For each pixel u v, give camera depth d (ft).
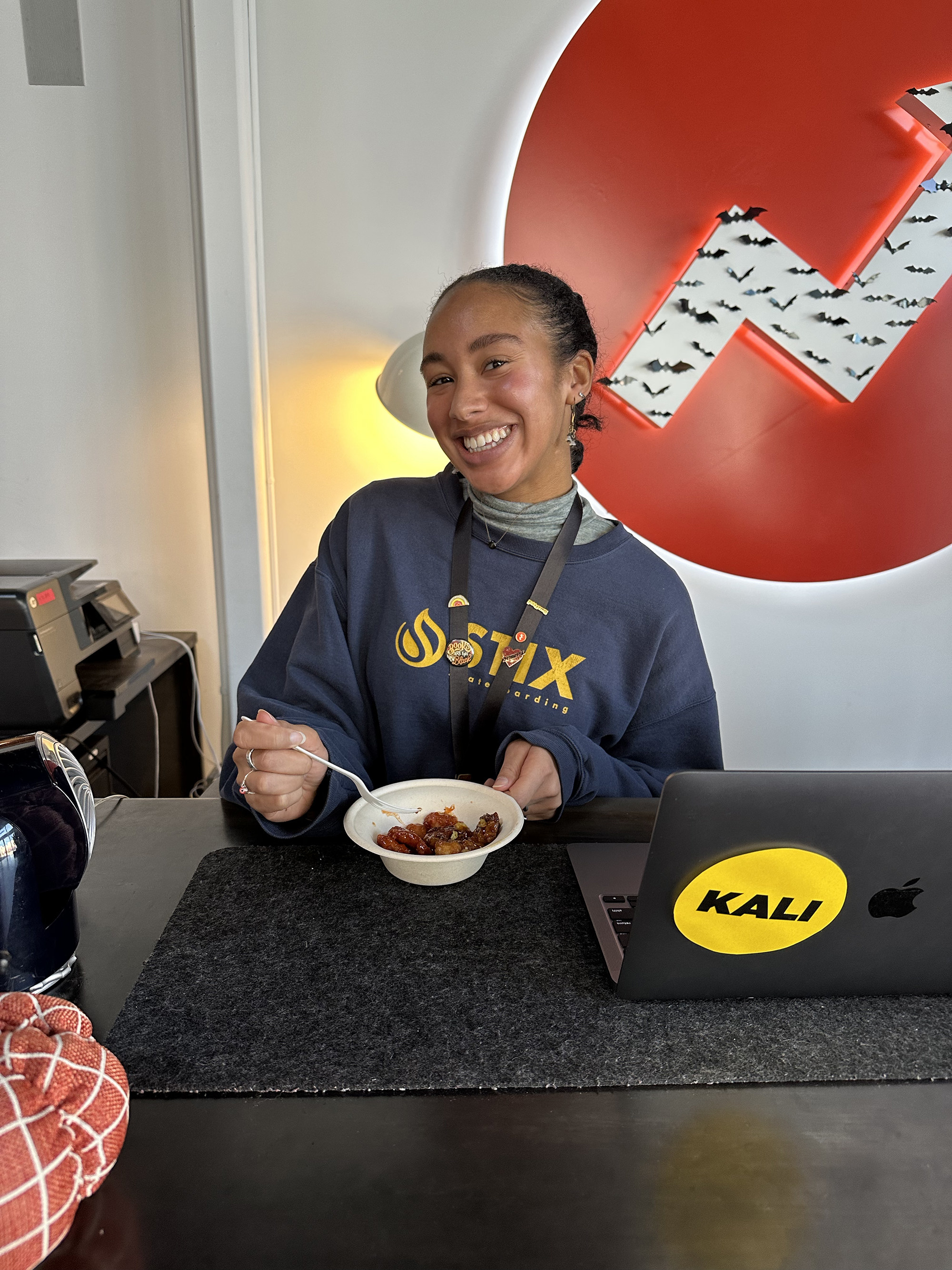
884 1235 1.61
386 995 2.21
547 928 2.53
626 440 7.73
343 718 3.89
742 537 7.97
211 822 3.15
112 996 2.19
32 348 7.13
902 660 8.32
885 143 7.11
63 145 6.77
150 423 7.29
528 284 3.53
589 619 3.90
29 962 2.11
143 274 7.00
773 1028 2.14
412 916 2.56
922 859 2.00
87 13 6.53
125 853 2.92
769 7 6.84
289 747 2.94
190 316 7.08
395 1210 1.63
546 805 3.23
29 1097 1.46
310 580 4.28
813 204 7.23
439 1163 1.73
